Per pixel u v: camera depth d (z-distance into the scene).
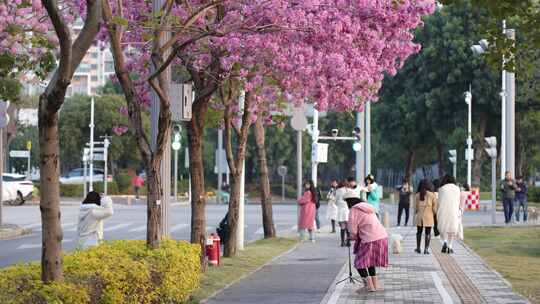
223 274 19.92
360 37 19.17
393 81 71.38
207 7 15.23
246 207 58.03
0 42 22.11
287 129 90.25
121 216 45.69
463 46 65.88
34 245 29.08
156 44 14.92
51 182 10.68
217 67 19.66
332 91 19.69
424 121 70.88
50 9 9.90
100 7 10.60
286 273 20.39
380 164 96.25
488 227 35.91
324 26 18.03
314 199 30.16
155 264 13.12
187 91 17.20
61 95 10.33
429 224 25.11
